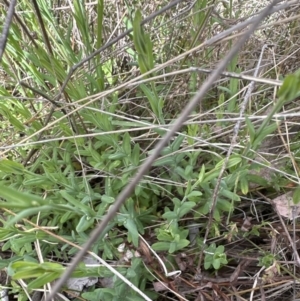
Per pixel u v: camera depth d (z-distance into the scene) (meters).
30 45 1.26
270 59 1.30
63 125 1.08
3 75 1.37
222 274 1.09
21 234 0.96
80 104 1.11
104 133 1.00
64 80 1.10
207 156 1.19
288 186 1.09
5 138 1.29
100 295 0.97
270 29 1.36
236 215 1.16
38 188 1.16
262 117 0.90
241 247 1.13
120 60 1.46
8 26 0.76
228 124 1.15
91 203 1.07
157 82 1.28
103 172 1.18
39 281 0.70
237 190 1.15
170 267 1.05
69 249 1.15
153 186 1.11
